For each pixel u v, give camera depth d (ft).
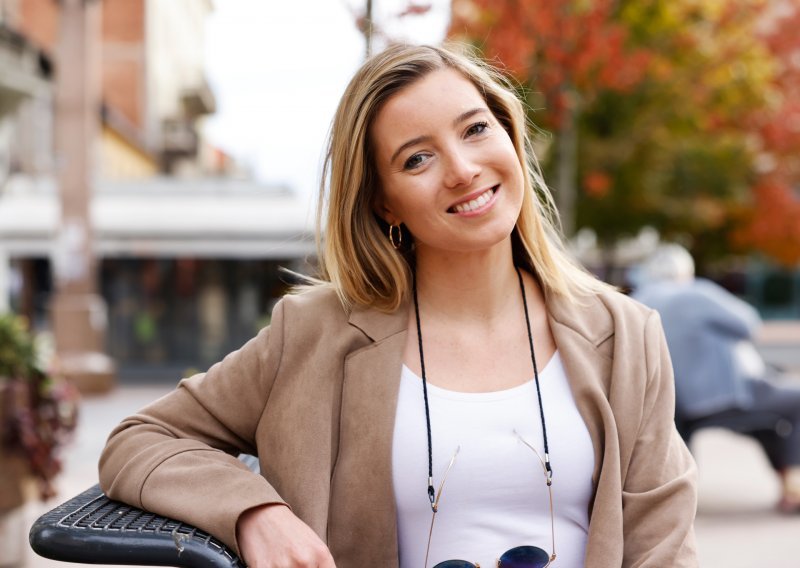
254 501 4.50
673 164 44.57
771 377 18.88
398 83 5.16
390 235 5.53
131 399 39.68
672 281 19.03
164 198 50.34
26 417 13.64
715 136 43.60
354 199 5.34
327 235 5.44
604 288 5.70
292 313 5.39
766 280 69.87
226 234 47.14
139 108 96.99
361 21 11.15
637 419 5.18
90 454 24.56
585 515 5.22
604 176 38.55
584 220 45.62
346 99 5.32
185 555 4.20
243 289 48.34
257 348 5.33
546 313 5.52
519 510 5.15
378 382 5.19
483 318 5.43
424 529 5.13
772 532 17.54
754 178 47.21
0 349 13.87
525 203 5.53
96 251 45.44
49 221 47.75
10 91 41.04
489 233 5.08
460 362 5.33
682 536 4.87
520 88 6.22
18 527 13.93
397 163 5.13
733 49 33.53
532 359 5.33
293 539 4.41
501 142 5.12
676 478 5.07
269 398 5.26
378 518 5.07
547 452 5.11
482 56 6.02
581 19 22.56
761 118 39.88
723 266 60.34
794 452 18.97
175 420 5.22
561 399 5.24
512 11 21.01
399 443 5.13
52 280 50.24
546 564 4.88
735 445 27.68
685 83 35.83
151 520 4.52
